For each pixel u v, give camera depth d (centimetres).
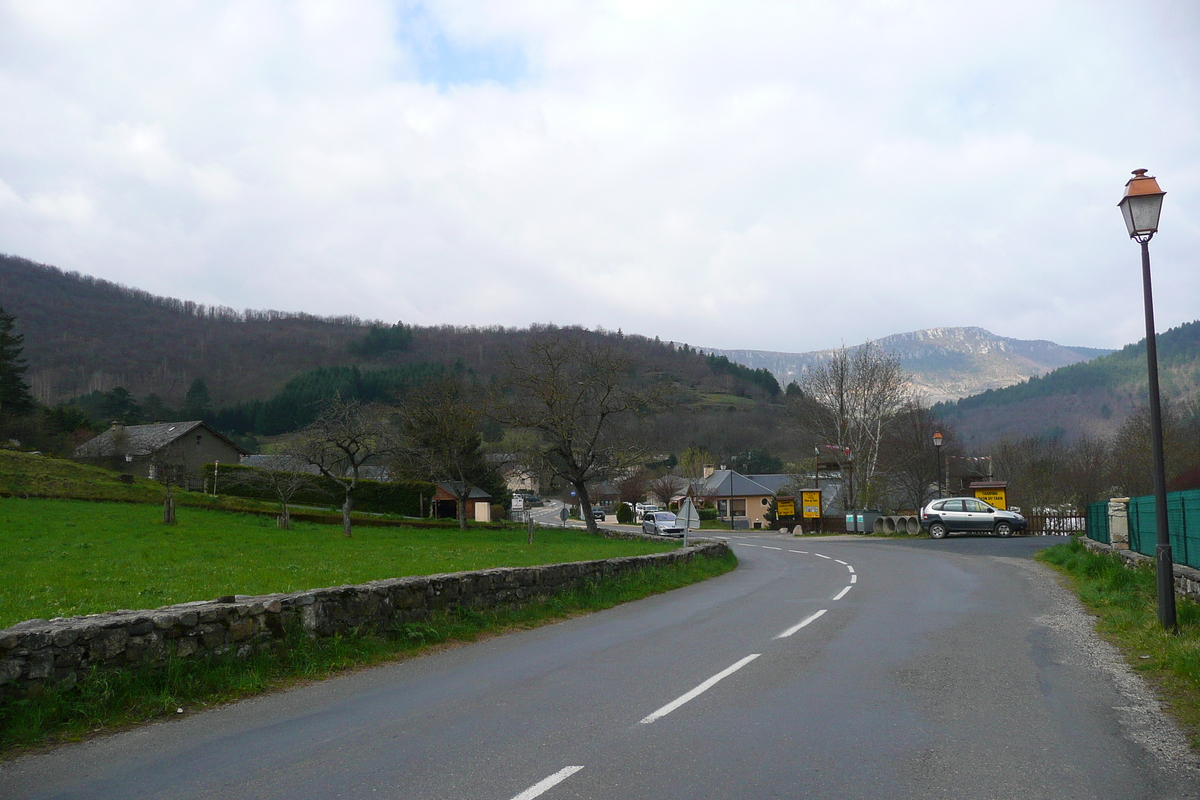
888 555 3019
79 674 697
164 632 777
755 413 11519
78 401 9681
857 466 5791
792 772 524
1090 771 529
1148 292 1091
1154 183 1087
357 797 486
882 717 666
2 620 951
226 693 776
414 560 2158
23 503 3422
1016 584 1834
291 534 3234
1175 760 552
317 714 704
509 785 502
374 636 1041
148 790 506
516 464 4766
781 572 2384
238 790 503
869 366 5850
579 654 1000
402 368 11456
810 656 953
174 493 4269
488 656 1008
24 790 510
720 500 8950
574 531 4981
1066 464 6644
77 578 1485
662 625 1270
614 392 4506
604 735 615
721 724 645
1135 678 825
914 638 1086
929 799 476
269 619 896
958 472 6206
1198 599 1234
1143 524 1784
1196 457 4825
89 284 12094
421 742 604
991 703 716
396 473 6147
